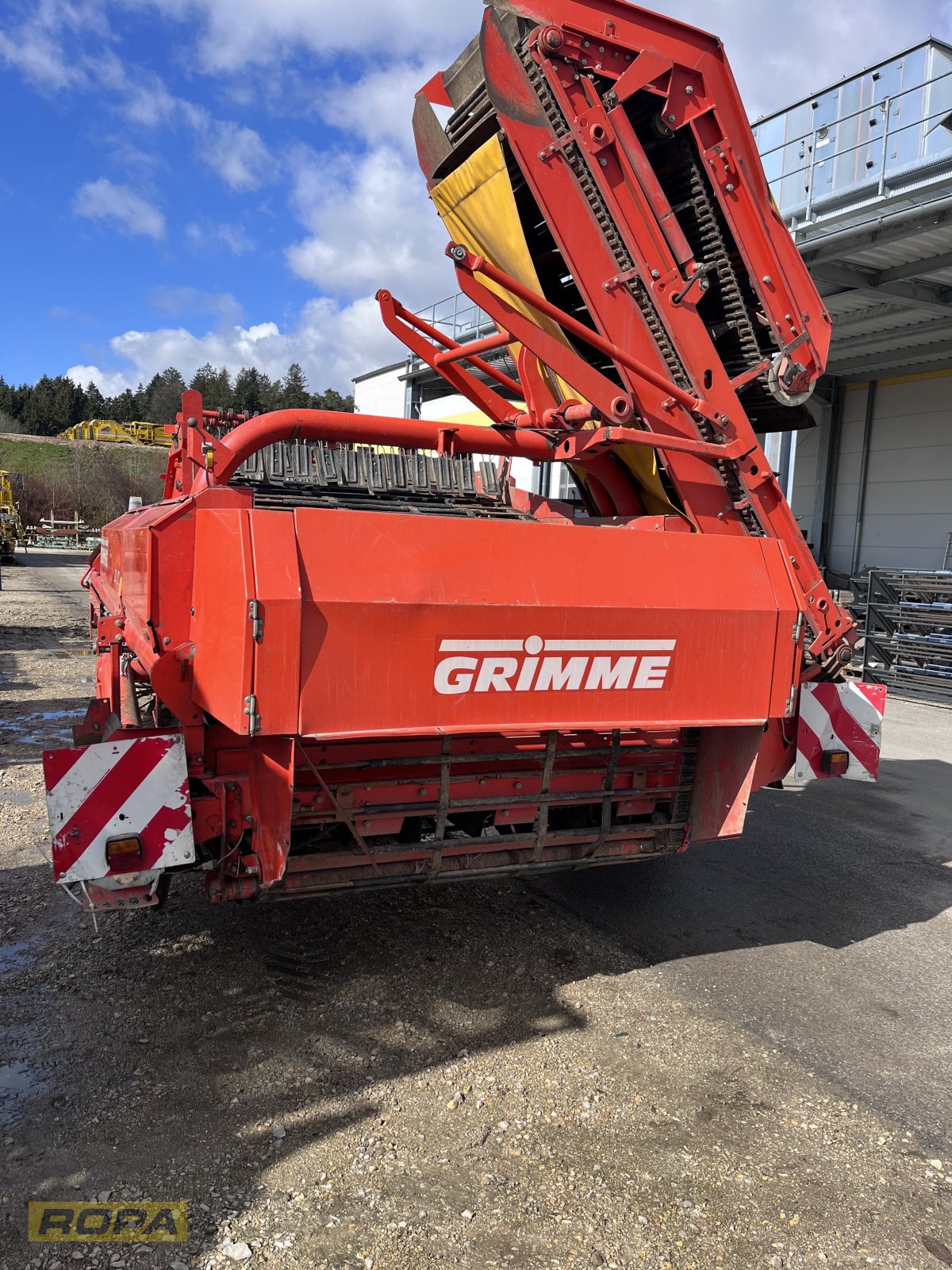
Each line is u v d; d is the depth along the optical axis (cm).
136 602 329
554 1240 202
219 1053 269
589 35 326
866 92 995
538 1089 259
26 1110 239
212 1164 221
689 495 357
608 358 419
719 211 363
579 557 284
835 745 364
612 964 342
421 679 257
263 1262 191
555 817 363
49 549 4266
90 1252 192
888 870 462
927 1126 251
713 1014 308
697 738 344
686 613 298
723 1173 227
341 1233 201
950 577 939
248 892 270
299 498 371
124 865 243
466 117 367
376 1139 234
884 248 1003
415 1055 274
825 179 1041
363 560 250
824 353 373
